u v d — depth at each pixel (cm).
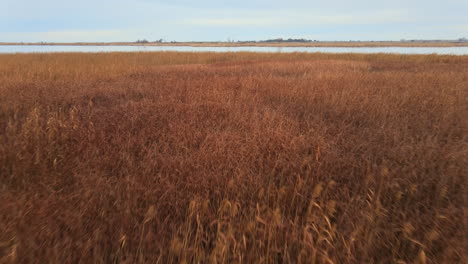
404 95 543
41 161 269
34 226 169
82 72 919
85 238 169
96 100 555
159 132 348
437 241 172
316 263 150
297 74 1045
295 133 344
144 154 295
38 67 1023
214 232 187
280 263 164
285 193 213
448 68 1269
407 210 205
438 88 629
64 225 178
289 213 200
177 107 454
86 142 311
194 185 222
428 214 201
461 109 469
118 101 544
